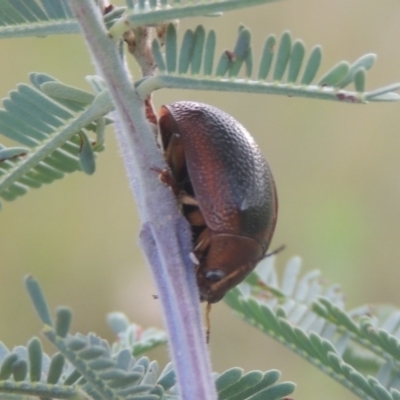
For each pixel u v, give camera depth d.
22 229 0.21
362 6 0.22
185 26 0.21
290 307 0.11
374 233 0.21
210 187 0.10
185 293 0.10
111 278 0.21
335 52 0.22
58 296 0.20
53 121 0.10
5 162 0.10
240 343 0.18
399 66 0.22
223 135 0.10
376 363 0.11
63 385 0.10
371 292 0.20
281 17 0.22
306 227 0.21
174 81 0.10
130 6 0.10
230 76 0.10
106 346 0.09
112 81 0.10
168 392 0.10
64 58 0.22
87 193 0.21
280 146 0.22
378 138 0.22
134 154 0.10
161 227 0.10
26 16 0.10
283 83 0.10
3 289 0.20
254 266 0.11
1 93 0.21
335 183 0.22
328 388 0.16
